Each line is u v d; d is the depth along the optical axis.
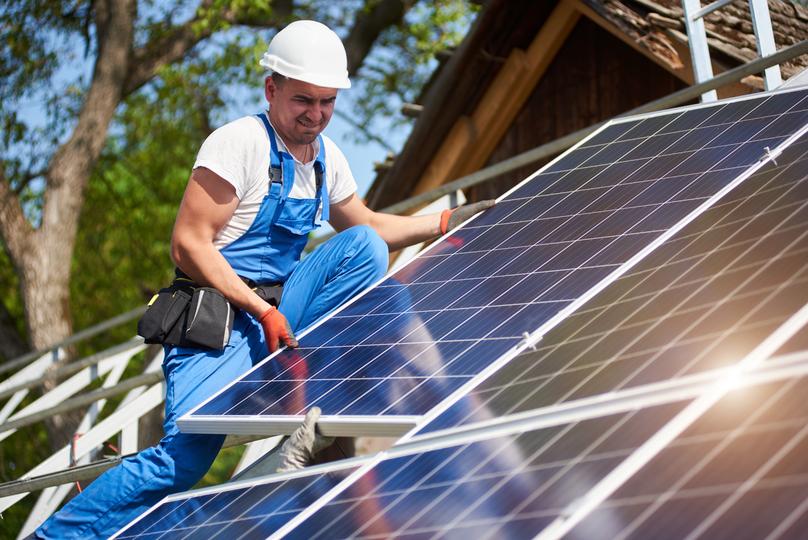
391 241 5.64
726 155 4.71
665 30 8.06
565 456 3.08
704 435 2.84
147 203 24.02
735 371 3.04
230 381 4.91
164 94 20.70
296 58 4.92
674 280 3.81
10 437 23.09
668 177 4.79
